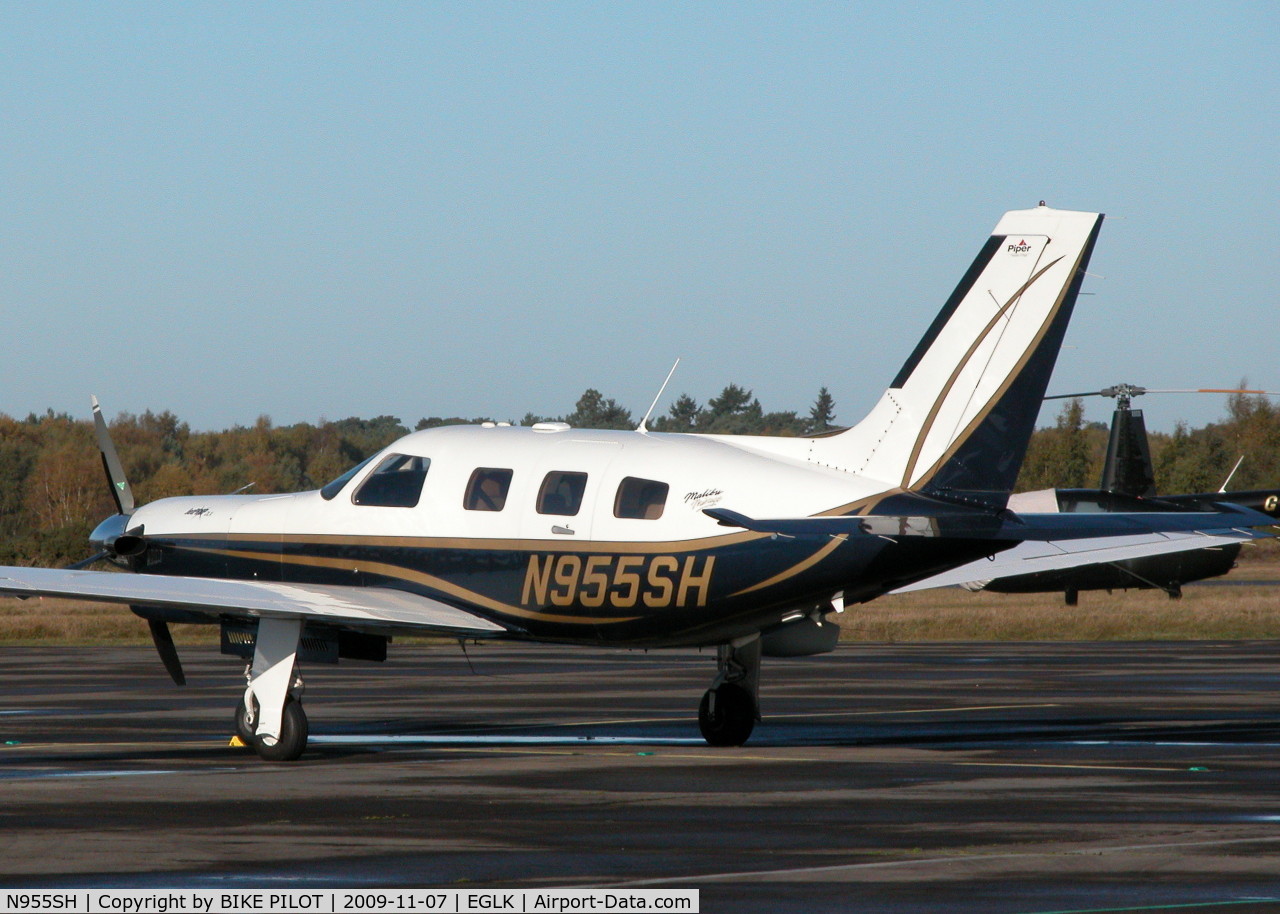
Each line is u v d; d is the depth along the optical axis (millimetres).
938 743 53969
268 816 37812
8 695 74250
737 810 38531
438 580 53844
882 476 49719
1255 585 184125
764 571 48938
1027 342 48656
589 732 58656
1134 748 52031
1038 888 29156
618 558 50750
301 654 51875
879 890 29047
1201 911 27281
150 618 58750
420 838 34656
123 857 32531
